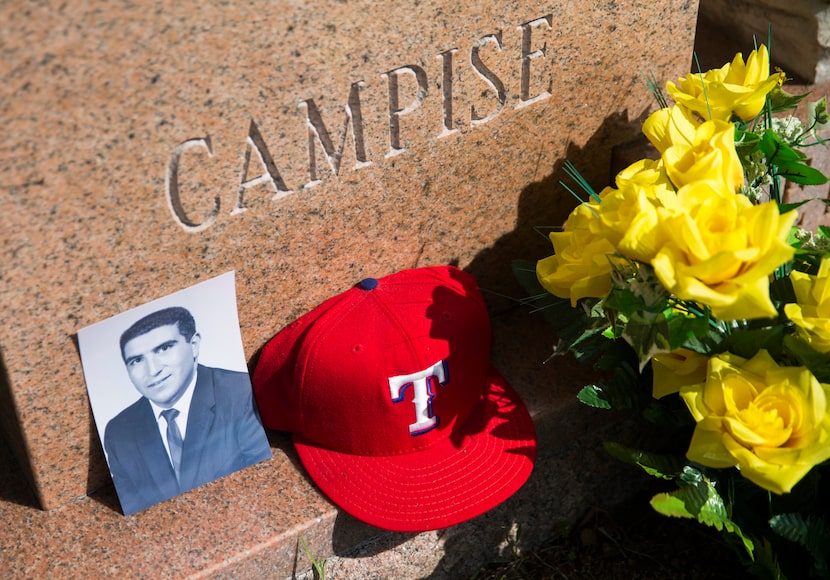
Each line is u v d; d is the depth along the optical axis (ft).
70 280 5.52
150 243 5.68
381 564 6.64
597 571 7.14
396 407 6.20
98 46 4.97
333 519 6.24
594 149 7.33
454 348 6.33
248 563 6.05
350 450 6.42
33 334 5.56
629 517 7.51
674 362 5.89
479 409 6.72
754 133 6.24
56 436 6.00
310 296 6.61
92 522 6.18
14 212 5.16
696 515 5.58
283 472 6.47
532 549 7.32
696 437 5.42
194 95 5.37
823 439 5.14
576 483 7.27
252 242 6.09
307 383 6.26
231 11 5.25
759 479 5.12
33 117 4.98
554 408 6.77
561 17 6.53
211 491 6.36
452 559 6.95
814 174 6.15
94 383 5.90
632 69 7.11
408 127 6.31
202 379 6.30
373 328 6.29
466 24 6.14
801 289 5.68
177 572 5.89
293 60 5.60
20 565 5.92
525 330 7.38
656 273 4.96
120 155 5.31
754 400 5.29
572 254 5.95
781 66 8.81
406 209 6.66
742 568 7.04
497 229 7.22
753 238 4.95
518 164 7.00
